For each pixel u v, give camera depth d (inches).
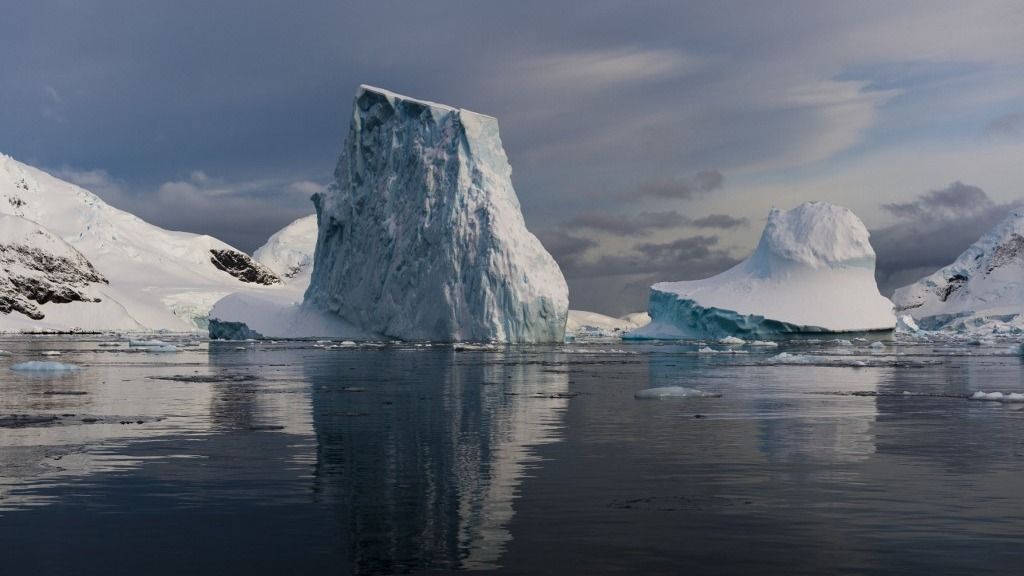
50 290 6545.3
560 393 1370.6
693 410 1128.2
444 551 479.8
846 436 888.3
